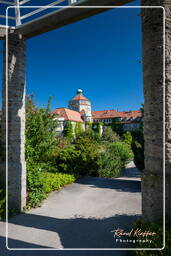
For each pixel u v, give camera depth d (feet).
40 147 22.99
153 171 11.27
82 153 33.53
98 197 21.81
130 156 47.34
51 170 31.58
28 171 19.15
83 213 17.06
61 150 33.78
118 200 20.72
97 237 12.75
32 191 18.94
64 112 132.98
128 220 15.39
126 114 150.41
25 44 18.48
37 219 15.74
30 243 12.11
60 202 20.07
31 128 22.40
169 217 10.61
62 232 13.51
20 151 17.58
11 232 13.56
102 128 143.54
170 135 10.84
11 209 16.56
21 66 18.01
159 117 11.04
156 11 11.18
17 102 17.60
